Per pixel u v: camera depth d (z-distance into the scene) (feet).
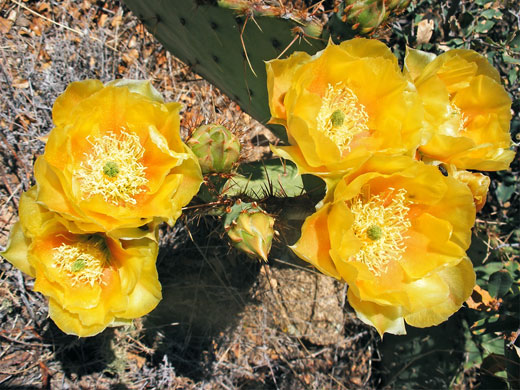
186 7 0.89
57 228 0.79
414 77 0.82
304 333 1.54
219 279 1.44
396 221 0.82
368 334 1.59
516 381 1.23
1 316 1.27
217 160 0.84
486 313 1.27
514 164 1.51
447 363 1.40
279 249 1.46
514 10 1.50
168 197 0.74
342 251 0.73
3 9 1.46
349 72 0.77
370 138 0.78
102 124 0.78
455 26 1.37
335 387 1.55
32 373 1.29
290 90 0.71
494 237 1.45
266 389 1.51
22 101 1.41
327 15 1.48
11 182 1.36
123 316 0.78
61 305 0.79
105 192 0.80
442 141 0.78
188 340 1.42
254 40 0.88
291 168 0.95
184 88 1.59
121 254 0.79
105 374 1.36
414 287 0.79
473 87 0.86
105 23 1.55
